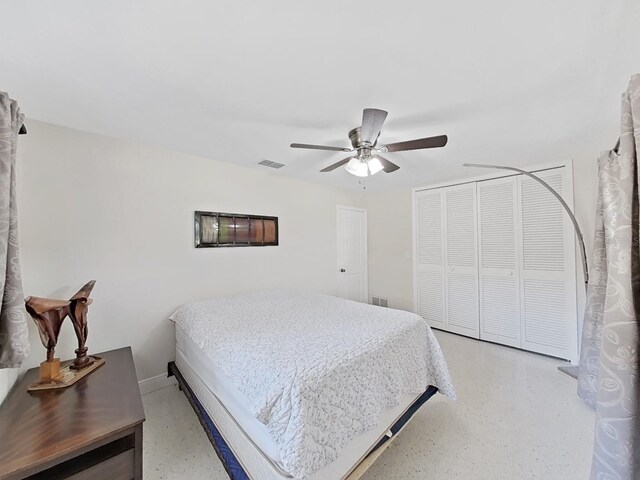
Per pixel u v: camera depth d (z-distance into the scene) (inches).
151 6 39.6
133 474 47.8
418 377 72.9
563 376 102.1
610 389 32.2
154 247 95.7
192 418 80.3
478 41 46.6
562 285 115.4
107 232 86.4
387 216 179.3
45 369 60.4
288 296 110.2
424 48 48.4
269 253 130.5
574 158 110.8
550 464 61.9
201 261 107.2
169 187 99.0
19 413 50.6
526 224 124.4
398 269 173.9
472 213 141.6
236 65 53.1
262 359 55.3
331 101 66.1
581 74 55.2
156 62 52.0
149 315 94.5
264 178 128.7
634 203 31.6
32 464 39.1
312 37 45.9
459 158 111.1
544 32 44.5
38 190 75.5
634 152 31.7
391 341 66.9
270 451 47.9
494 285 134.9
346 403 52.1
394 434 62.7
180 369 92.1
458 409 82.7
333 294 163.8
